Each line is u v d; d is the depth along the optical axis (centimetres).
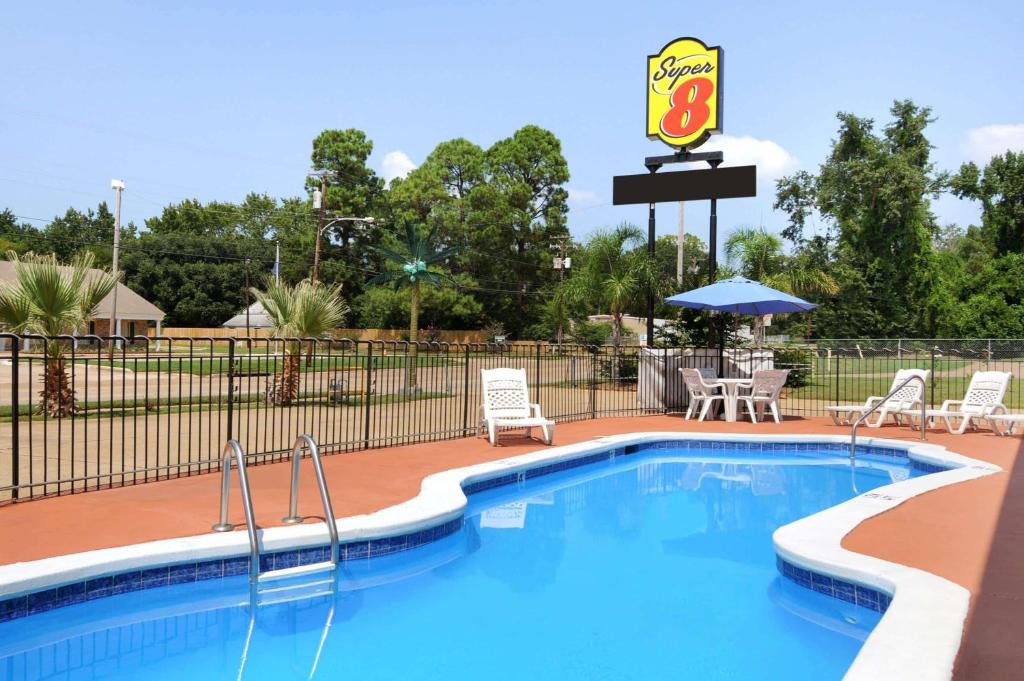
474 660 425
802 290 2642
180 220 7738
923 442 1138
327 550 582
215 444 1073
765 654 437
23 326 1337
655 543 695
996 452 1045
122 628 474
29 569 463
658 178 1716
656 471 1073
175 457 949
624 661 425
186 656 429
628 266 2328
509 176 6138
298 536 565
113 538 551
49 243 6950
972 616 414
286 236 7181
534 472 966
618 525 762
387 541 611
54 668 412
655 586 567
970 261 5731
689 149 1708
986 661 354
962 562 521
